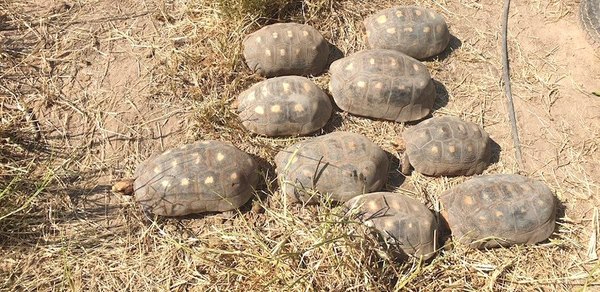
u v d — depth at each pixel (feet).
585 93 7.98
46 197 6.91
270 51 7.57
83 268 6.63
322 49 7.77
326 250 6.51
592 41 8.30
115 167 7.16
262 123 7.24
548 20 8.57
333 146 6.93
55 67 7.70
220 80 7.73
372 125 7.57
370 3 8.52
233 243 6.79
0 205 6.75
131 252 6.74
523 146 7.58
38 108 7.41
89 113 7.44
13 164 7.02
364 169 6.88
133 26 8.07
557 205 7.20
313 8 8.25
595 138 7.66
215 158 6.81
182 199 6.73
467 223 6.77
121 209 6.93
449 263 6.79
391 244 6.61
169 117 7.48
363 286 6.44
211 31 8.03
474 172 7.27
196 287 6.60
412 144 7.17
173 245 6.77
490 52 8.25
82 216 6.88
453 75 8.04
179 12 8.21
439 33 7.93
